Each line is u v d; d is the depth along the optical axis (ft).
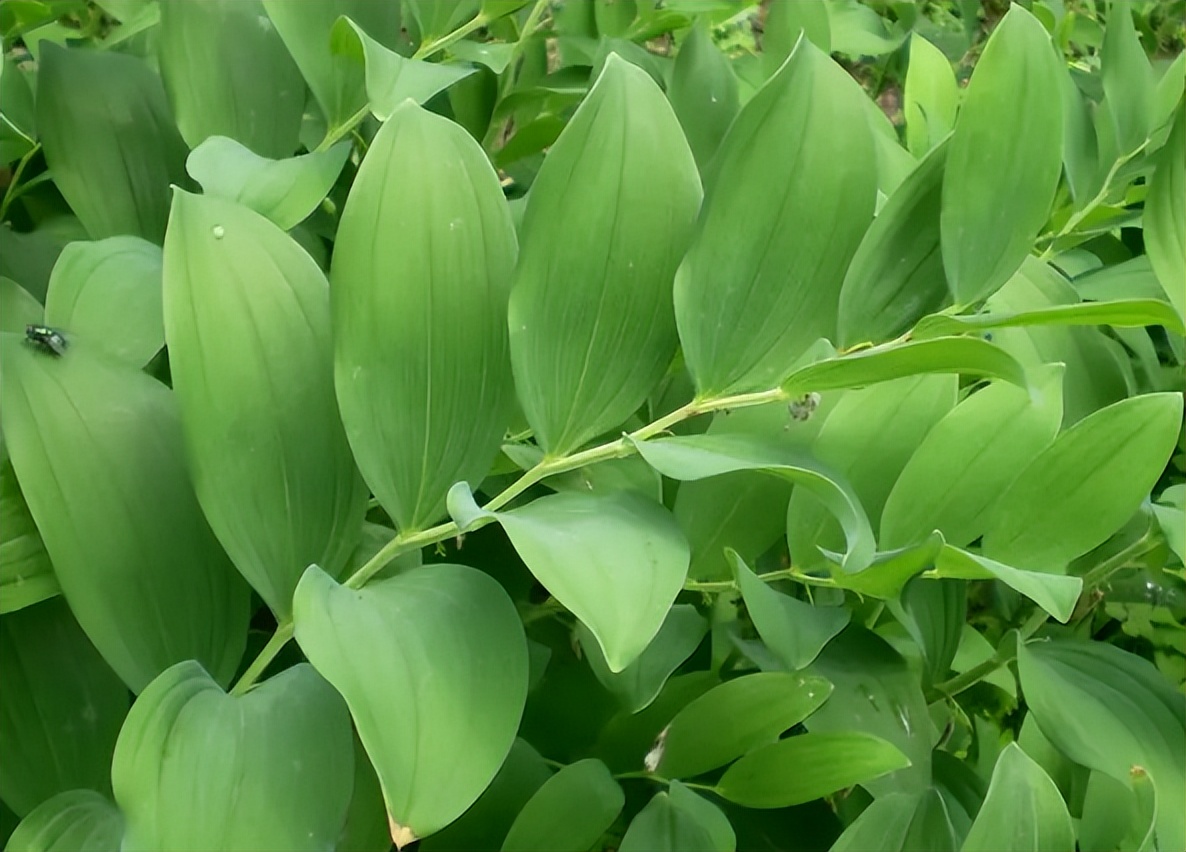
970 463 1.20
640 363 1.04
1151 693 1.23
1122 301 0.91
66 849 0.93
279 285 0.99
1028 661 1.24
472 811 1.22
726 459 0.99
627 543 0.95
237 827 0.86
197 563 1.01
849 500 0.95
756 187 1.02
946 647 1.26
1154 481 1.17
